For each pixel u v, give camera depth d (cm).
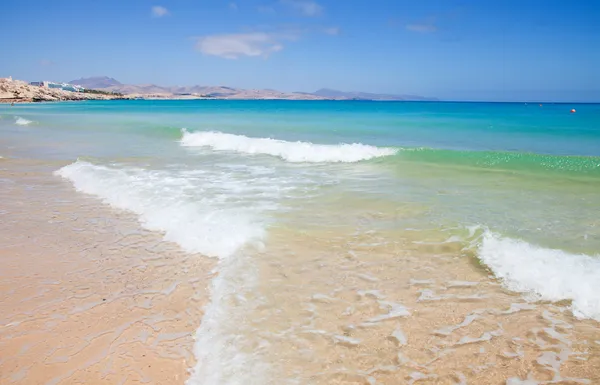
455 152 1141
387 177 959
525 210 664
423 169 1050
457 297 387
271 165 1133
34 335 331
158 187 829
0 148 1505
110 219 639
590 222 600
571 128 2142
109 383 274
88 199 766
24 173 1024
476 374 283
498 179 921
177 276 436
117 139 1809
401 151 1221
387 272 440
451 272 439
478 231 555
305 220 608
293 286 409
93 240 549
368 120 2928
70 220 637
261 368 287
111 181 880
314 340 319
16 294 400
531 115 3569
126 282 424
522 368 289
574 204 702
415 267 452
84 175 952
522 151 1369
